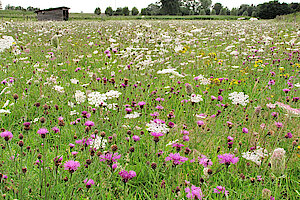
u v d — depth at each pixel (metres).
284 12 60.25
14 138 3.18
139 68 5.81
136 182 2.67
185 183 2.41
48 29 14.25
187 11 94.00
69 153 2.85
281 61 7.29
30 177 2.29
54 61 7.12
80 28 16.55
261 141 3.26
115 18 44.75
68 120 3.63
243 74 6.45
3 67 5.75
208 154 3.05
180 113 4.25
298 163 3.03
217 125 3.81
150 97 4.75
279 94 5.18
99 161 2.47
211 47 10.09
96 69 6.41
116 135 3.04
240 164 2.96
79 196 2.22
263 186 2.55
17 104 4.22
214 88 5.59
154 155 2.71
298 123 3.97
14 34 11.98
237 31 14.24
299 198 2.46
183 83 5.77
